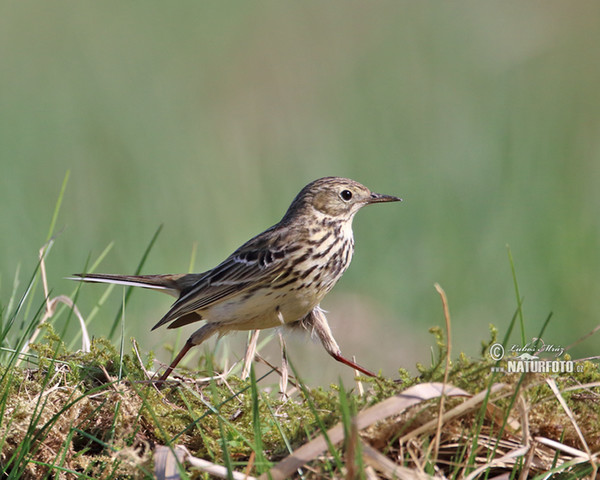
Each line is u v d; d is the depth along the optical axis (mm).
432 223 15484
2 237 13773
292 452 5770
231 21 24578
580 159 17328
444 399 5766
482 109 19641
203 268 14234
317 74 22188
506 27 22953
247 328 8969
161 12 25094
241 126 20078
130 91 21141
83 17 24875
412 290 14156
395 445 5770
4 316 9258
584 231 15258
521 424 5777
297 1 25734
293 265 8812
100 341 7660
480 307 14008
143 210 15867
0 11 24969
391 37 23172
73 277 9484
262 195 16828
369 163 17406
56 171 16578
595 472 5566
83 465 6074
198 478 5680
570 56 21812
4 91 20203
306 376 11391
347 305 13367
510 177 16344
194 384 7480
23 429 6230
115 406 6566
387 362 12438
